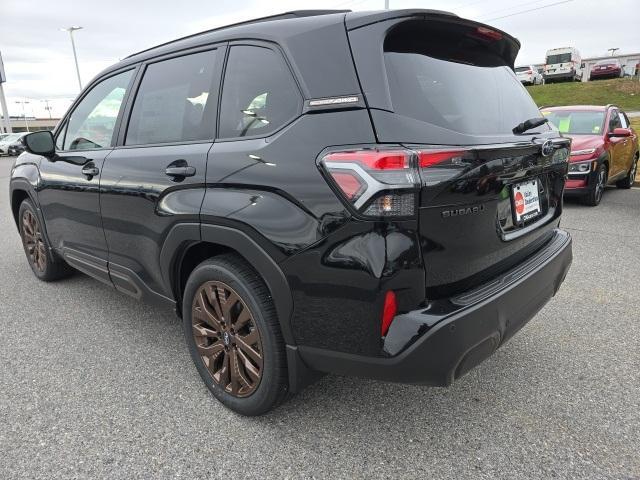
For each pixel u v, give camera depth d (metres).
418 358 1.88
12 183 4.55
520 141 2.29
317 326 2.05
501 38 2.57
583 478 2.08
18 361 3.13
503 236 2.26
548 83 36.19
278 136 2.13
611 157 8.48
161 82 2.90
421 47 2.22
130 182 2.87
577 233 6.33
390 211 1.79
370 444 2.31
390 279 1.84
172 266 2.71
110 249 3.25
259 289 2.27
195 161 2.46
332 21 2.14
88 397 2.72
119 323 3.71
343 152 1.90
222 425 2.46
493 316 2.06
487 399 2.66
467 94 2.26
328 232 1.92
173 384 2.85
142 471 2.15
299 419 2.50
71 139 3.72
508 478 2.08
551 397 2.67
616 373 2.90
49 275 4.55
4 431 2.42
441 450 2.26
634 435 2.35
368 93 1.95
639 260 5.09
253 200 2.16
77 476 2.12
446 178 1.85
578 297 4.08
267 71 2.29
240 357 2.44
